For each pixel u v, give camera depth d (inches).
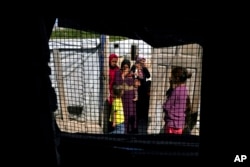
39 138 90.4
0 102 87.7
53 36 140.3
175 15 79.1
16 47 84.8
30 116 88.9
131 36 91.2
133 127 132.7
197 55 124.9
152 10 79.7
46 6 82.2
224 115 82.4
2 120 88.7
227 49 79.0
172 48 133.3
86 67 154.9
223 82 80.8
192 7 77.6
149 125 131.9
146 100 136.8
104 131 136.6
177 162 95.3
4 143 89.9
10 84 86.8
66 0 81.2
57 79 131.3
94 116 142.1
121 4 80.2
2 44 84.6
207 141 85.0
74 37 145.9
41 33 85.3
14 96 87.4
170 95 125.5
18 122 88.9
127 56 151.3
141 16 81.0
